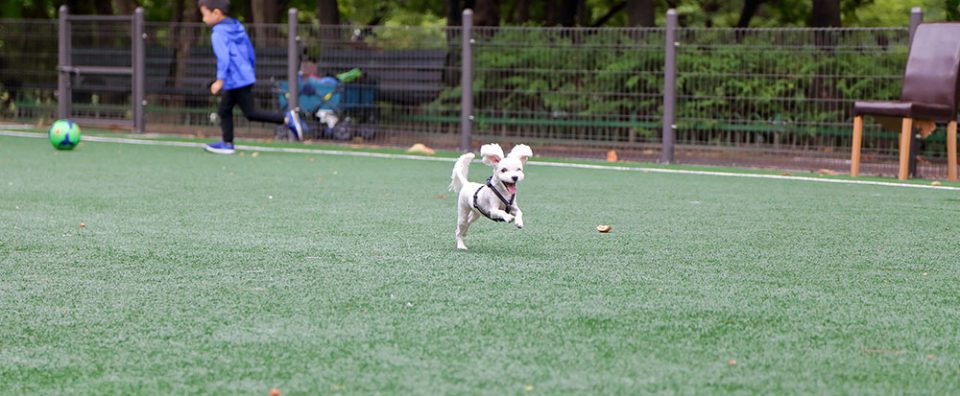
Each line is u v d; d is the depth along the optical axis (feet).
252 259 31.22
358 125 80.18
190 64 86.79
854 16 104.22
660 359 20.57
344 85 80.07
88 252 32.27
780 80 67.15
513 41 74.64
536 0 121.70
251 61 71.56
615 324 23.30
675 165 68.13
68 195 47.14
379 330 22.67
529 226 38.73
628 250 33.47
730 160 68.85
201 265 30.22
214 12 70.08
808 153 66.69
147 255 31.81
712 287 27.58
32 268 29.66
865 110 61.00
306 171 59.82
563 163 68.13
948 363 20.51
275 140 81.82
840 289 27.55
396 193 49.37
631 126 71.46
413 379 19.20
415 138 78.18
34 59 94.27
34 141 78.54
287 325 23.09
